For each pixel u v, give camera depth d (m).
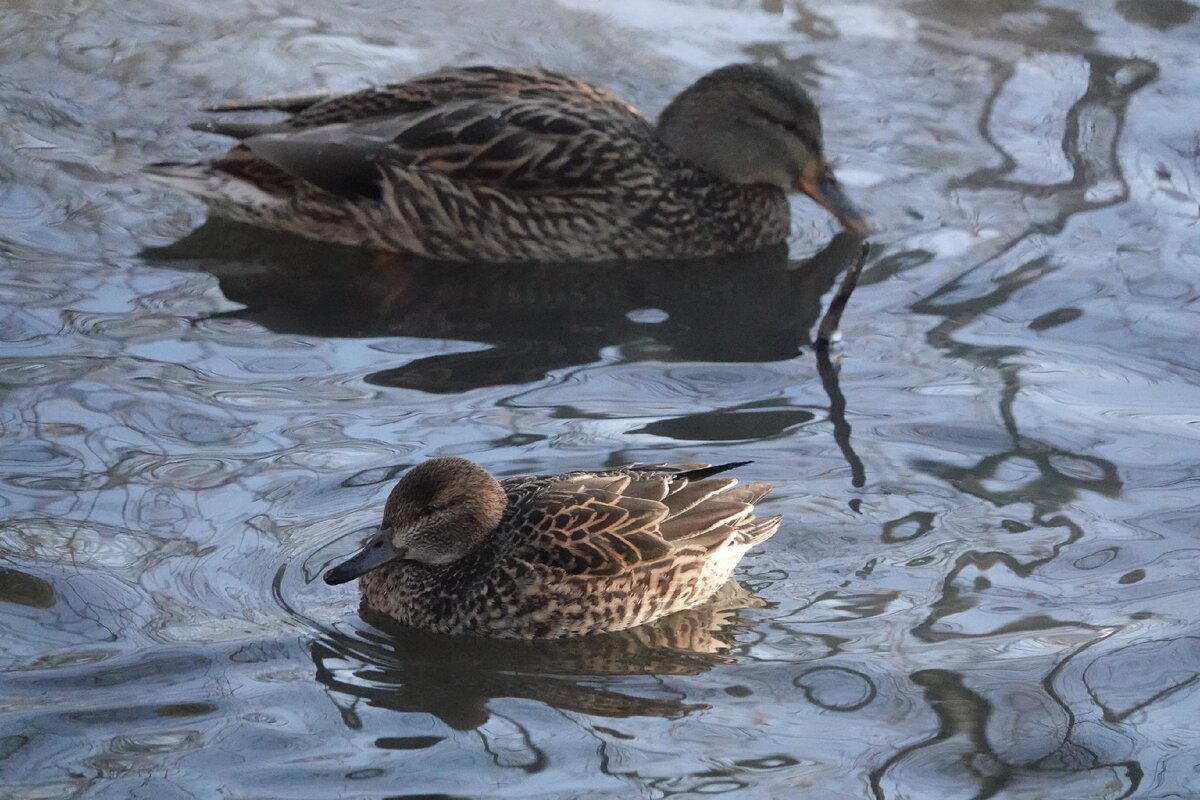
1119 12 21.27
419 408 14.00
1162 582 11.87
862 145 18.75
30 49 19.88
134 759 9.95
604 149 17.56
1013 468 13.26
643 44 20.55
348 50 20.19
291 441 13.38
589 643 11.72
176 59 19.86
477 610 11.77
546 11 21.28
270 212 17.47
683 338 15.52
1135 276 16.23
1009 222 17.30
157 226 17.25
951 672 10.98
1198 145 18.45
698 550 11.85
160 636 11.16
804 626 11.57
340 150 17.27
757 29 21.02
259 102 18.14
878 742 10.30
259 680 10.81
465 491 12.05
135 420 13.59
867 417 14.00
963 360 14.91
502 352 15.16
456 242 17.30
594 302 16.38
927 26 21.06
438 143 17.41
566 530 11.91
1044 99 19.48
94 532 12.16
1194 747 10.20
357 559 11.62
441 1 21.48
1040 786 9.88
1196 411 14.02
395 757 10.12
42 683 10.60
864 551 12.32
